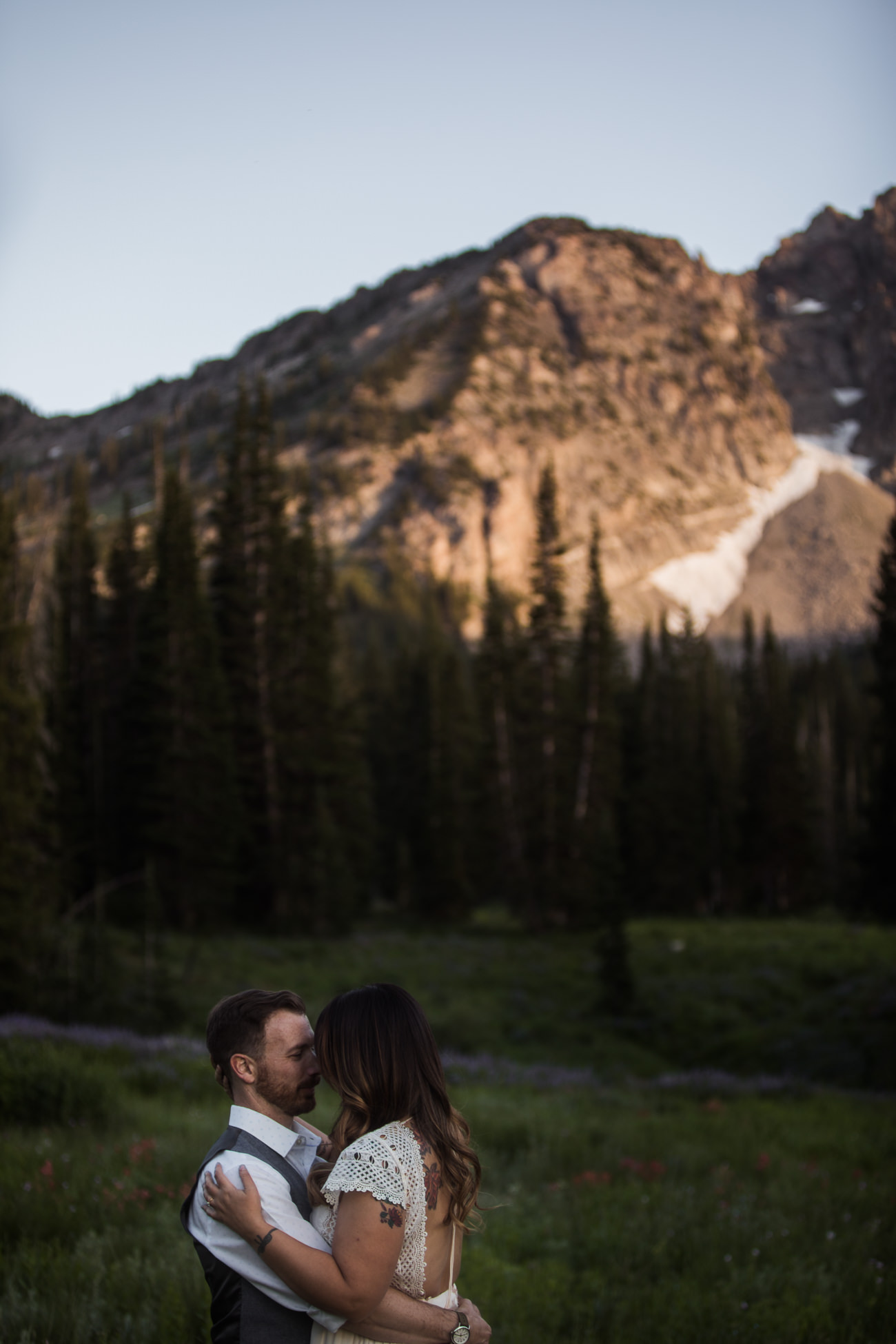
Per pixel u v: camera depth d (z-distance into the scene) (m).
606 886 31.86
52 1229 5.54
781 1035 26.69
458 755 59.50
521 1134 10.48
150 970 25.00
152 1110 9.60
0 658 27.09
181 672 41.78
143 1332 4.03
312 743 49.56
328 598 55.00
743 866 63.88
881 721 45.06
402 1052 2.52
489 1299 5.24
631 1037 28.84
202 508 181.25
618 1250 6.31
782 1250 6.41
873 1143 11.77
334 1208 2.41
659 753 63.44
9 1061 9.24
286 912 44.25
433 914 53.72
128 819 42.66
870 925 43.56
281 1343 2.33
